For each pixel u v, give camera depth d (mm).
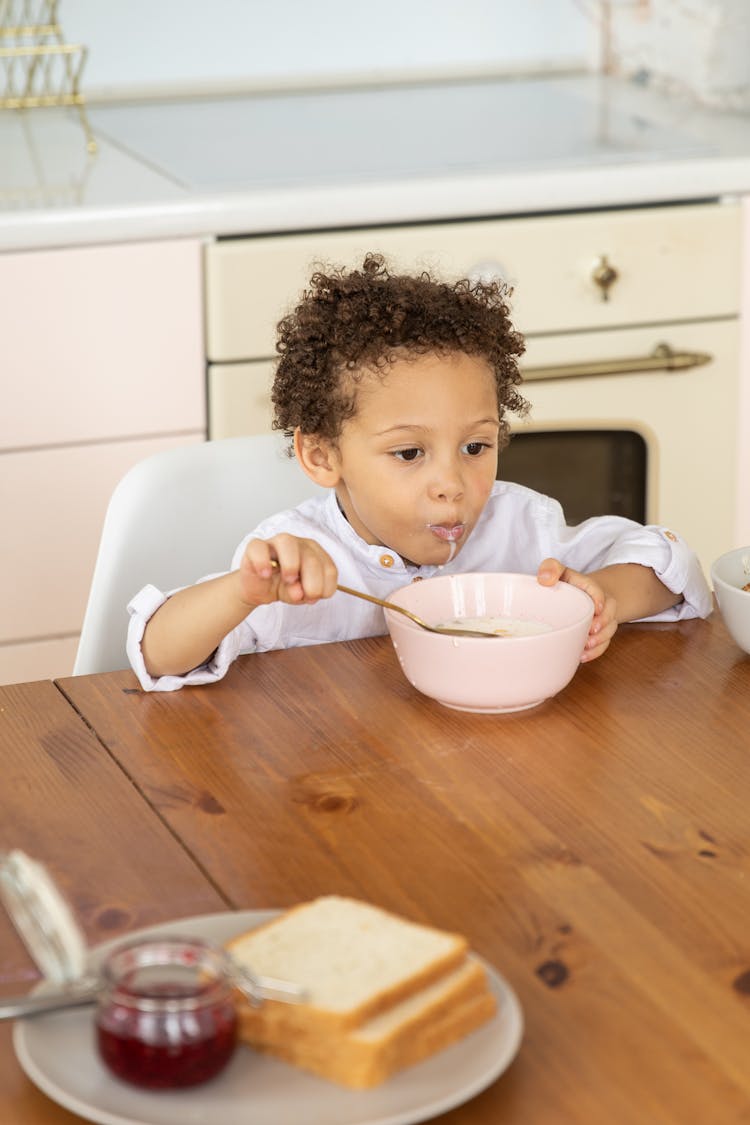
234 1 2682
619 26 2801
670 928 826
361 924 761
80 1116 694
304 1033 693
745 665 1194
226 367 2129
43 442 2105
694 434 2346
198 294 2102
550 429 2275
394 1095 679
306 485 1496
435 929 814
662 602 1311
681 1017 750
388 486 1330
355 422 1324
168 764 1031
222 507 1465
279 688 1150
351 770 1015
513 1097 697
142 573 1434
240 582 1122
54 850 919
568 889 865
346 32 2758
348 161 2262
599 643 1186
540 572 1208
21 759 1041
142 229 2043
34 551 2150
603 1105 691
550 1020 748
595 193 2195
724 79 2609
